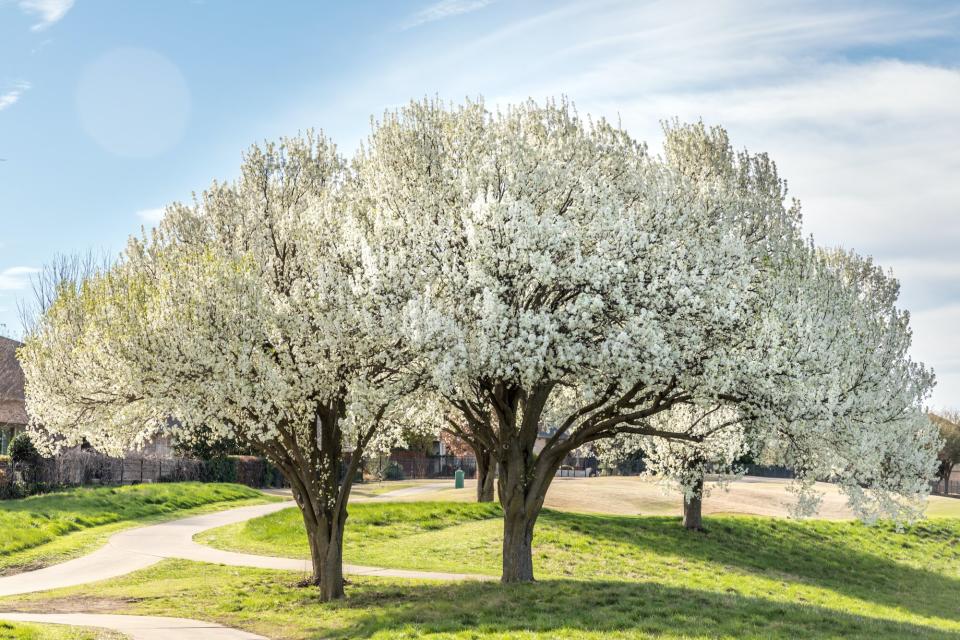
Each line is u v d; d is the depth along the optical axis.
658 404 23.62
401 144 25.83
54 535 36.66
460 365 20.52
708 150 35.53
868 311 31.31
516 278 22.06
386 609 22.56
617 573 33.09
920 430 25.84
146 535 38.25
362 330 22.02
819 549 43.44
